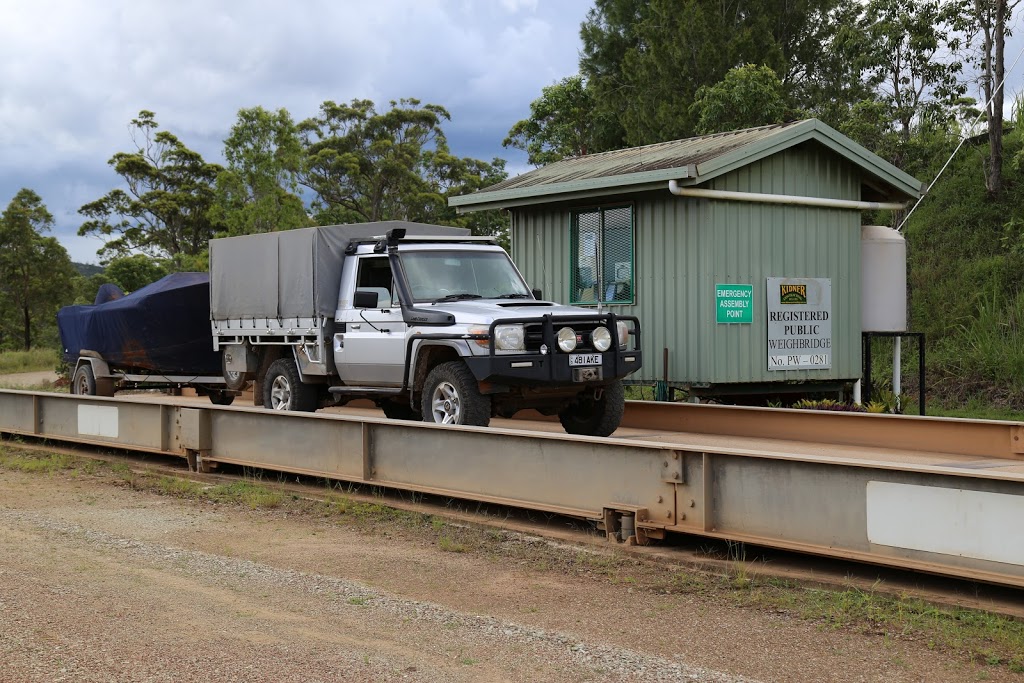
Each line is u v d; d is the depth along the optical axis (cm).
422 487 892
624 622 575
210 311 1491
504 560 731
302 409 1296
